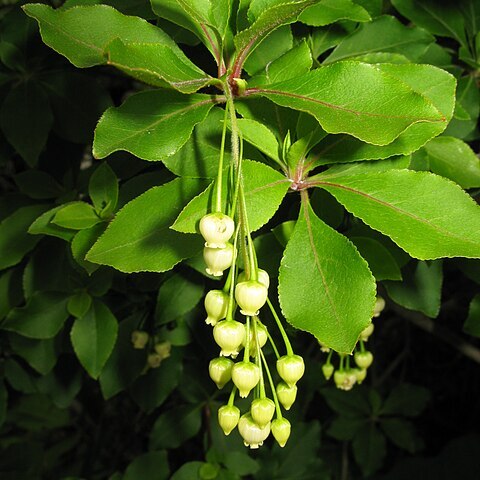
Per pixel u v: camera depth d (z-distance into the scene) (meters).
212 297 0.10
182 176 0.11
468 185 0.14
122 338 0.19
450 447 0.36
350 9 0.13
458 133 0.15
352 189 0.10
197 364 0.24
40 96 0.16
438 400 0.41
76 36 0.10
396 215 0.10
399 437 0.31
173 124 0.10
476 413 0.40
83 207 0.14
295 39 0.14
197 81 0.10
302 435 0.27
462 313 0.34
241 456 0.23
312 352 0.31
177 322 0.19
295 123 0.12
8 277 0.18
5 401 0.22
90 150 0.19
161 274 0.16
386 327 0.37
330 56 0.15
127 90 0.22
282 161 0.11
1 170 0.24
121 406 0.35
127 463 0.35
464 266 0.15
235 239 0.09
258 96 0.10
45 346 0.19
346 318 0.09
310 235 0.10
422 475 0.36
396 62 0.13
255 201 0.10
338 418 0.31
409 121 0.09
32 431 0.36
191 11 0.10
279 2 0.11
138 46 0.09
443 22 0.16
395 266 0.12
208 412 0.24
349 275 0.10
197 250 0.11
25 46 0.17
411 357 0.40
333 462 0.36
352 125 0.09
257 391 0.10
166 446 0.24
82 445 0.37
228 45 0.11
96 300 0.17
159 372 0.20
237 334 0.09
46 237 0.17
